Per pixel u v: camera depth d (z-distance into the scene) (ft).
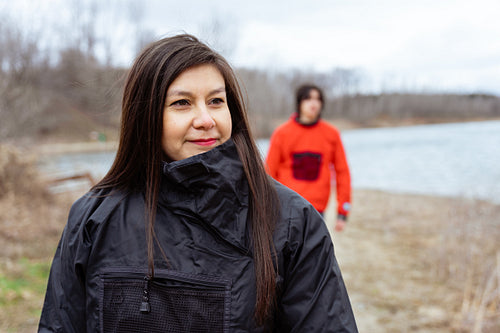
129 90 3.64
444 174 51.44
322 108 11.24
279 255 3.43
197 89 3.48
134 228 3.59
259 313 3.30
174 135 3.51
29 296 12.46
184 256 3.42
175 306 3.35
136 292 3.44
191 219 3.47
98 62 90.07
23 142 30.45
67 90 98.94
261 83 170.81
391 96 296.51
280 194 3.68
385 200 33.83
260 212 3.48
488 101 315.99
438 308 12.12
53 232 18.81
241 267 3.38
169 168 3.38
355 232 22.07
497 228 17.25
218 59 3.68
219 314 3.31
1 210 19.17
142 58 3.61
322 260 3.52
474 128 202.08
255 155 3.72
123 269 3.49
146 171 3.68
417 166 60.85
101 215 3.67
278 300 3.51
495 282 13.21
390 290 13.64
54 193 24.03
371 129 231.71
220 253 3.40
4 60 39.73
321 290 3.44
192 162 3.34
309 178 11.14
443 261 15.08
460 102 307.58
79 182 28.30
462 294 12.92
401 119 276.21
